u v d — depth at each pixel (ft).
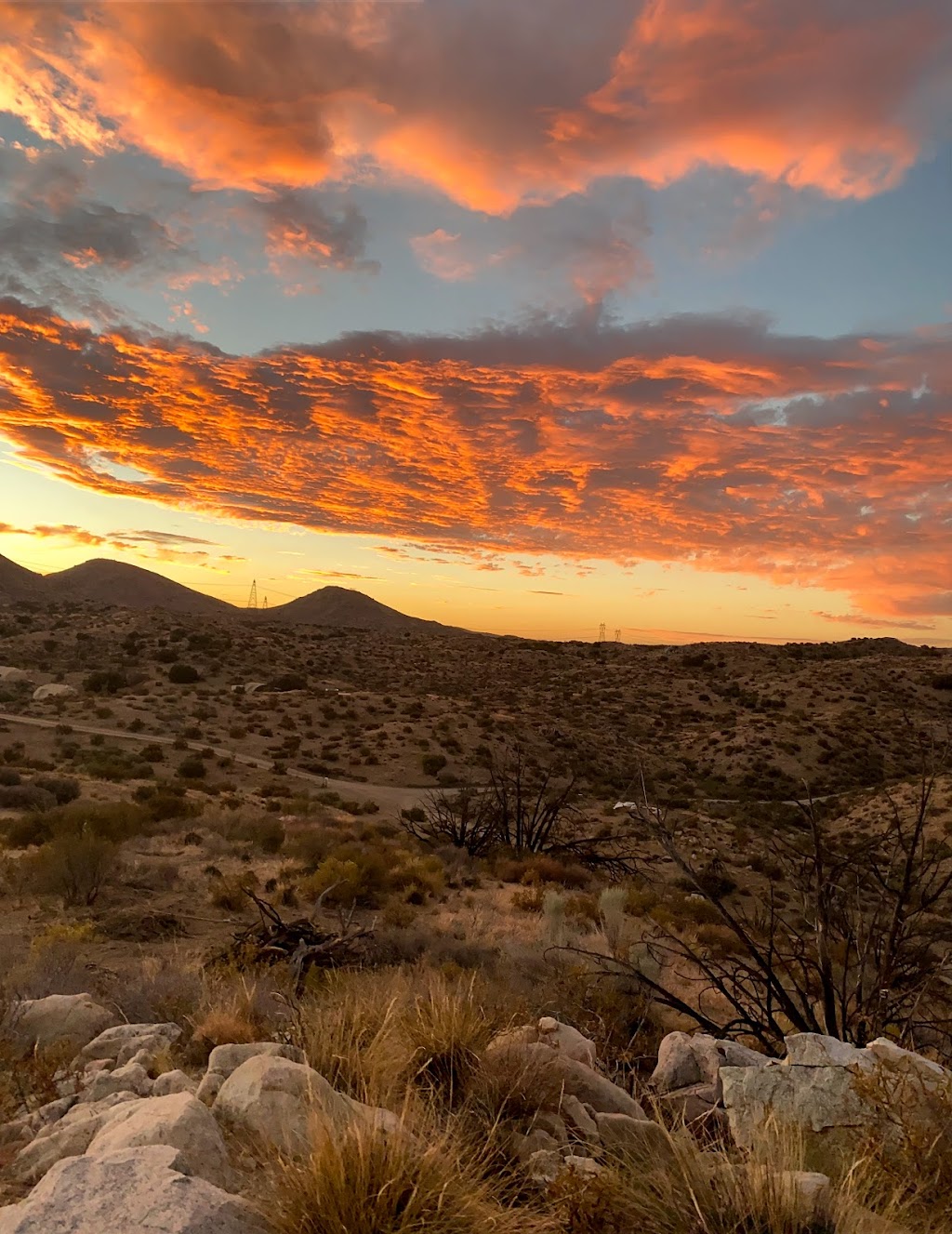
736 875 63.00
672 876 98.43
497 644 585.22
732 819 127.13
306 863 75.61
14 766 165.37
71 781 132.98
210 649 438.81
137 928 44.14
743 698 367.04
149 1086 14.05
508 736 268.00
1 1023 18.98
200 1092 12.60
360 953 39.42
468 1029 14.28
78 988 27.50
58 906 51.11
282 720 281.13
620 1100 14.42
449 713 301.43
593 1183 9.46
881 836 21.98
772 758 253.65
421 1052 13.85
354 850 76.79
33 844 80.59
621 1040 25.00
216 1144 9.96
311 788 190.80
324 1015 15.44
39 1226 7.39
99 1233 7.31
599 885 88.84
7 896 54.19
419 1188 8.78
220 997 20.71
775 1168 9.70
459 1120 11.65
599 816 133.90
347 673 453.17
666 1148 11.76
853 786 232.32
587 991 28.63
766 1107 10.92
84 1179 8.16
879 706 325.01
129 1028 18.38
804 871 22.45
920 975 20.47
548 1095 13.25
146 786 148.46
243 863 75.31
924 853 21.03
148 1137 9.70
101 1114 11.55
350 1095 12.94
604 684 422.82
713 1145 12.87
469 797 119.44
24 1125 12.80
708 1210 9.00
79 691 316.40
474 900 69.41
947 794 105.29
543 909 64.64
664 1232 9.04
